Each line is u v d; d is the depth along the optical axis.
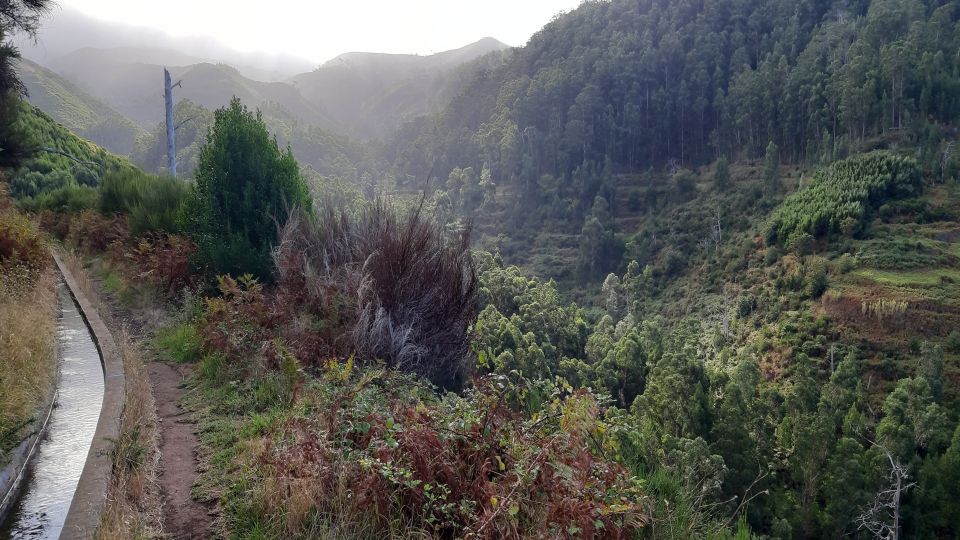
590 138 127.44
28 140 20.23
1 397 4.84
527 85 155.62
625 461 4.12
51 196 25.47
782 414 39.31
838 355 55.00
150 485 4.00
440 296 7.99
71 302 10.35
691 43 139.88
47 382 5.85
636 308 81.00
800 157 100.81
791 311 63.78
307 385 5.44
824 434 28.14
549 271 98.50
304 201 10.86
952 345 51.91
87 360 7.02
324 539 3.10
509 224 115.38
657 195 109.69
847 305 59.44
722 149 114.75
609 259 96.62
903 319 55.50
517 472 3.09
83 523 3.26
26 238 10.38
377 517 3.22
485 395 4.11
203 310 8.81
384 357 6.98
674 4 156.50
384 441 3.60
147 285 10.88
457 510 3.18
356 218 9.47
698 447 15.86
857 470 26.73
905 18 109.56
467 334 8.10
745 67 118.06
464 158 150.50
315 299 7.74
